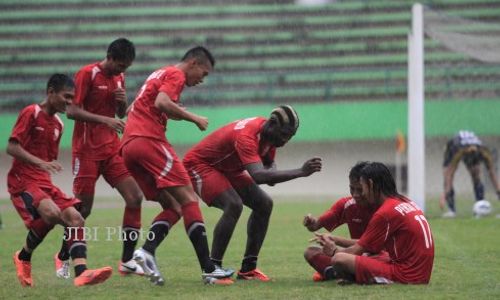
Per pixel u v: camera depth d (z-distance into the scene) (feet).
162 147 68.44
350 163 238.27
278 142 69.26
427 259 65.00
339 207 71.10
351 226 70.64
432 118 210.79
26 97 253.65
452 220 137.80
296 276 75.25
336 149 238.89
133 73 279.08
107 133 79.87
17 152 67.77
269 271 79.10
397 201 65.05
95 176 79.97
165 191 70.23
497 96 214.90
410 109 143.02
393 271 64.69
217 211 164.55
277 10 306.35
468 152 148.97
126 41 78.89
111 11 306.35
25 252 69.72
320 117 236.84
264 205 72.64
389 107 234.99
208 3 310.04
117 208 176.76
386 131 234.38
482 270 76.79
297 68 280.72
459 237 109.50
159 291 64.03
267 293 62.08
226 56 287.89
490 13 289.12
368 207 67.77
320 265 69.77
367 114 235.20
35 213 68.33
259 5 308.60
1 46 292.81
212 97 251.60
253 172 67.15
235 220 71.15
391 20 298.35
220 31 302.04
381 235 64.18
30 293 64.13
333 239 69.00
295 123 69.00
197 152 72.49
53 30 298.97
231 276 71.36
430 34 157.79
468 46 154.92
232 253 95.25
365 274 64.28
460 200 189.57
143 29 301.02
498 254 90.22
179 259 89.51
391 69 250.57
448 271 76.07
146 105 69.36
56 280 74.18
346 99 260.62
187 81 70.38
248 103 256.73
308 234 117.29
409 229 64.13
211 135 72.59
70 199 69.41
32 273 79.92
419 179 142.61
